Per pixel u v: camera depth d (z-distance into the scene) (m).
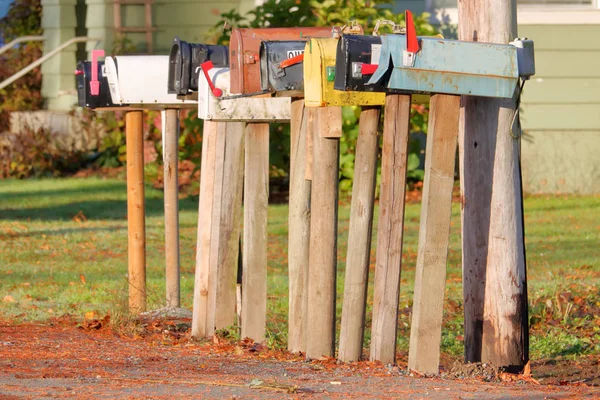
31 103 65.81
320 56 18.67
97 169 62.66
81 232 43.56
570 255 37.94
